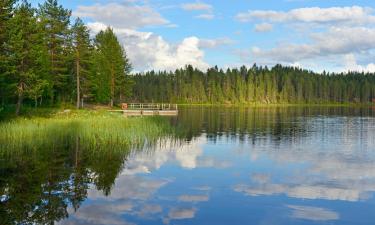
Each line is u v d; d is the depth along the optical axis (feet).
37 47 129.08
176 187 50.96
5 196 45.37
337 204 44.55
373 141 105.60
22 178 54.39
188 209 41.50
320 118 210.79
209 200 45.14
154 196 46.37
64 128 100.27
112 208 41.34
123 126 106.52
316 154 81.87
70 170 60.29
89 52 188.24
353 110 339.77
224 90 514.27
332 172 62.90
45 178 54.60
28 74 123.85
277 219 38.96
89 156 73.15
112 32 227.20
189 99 506.48
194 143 98.17
